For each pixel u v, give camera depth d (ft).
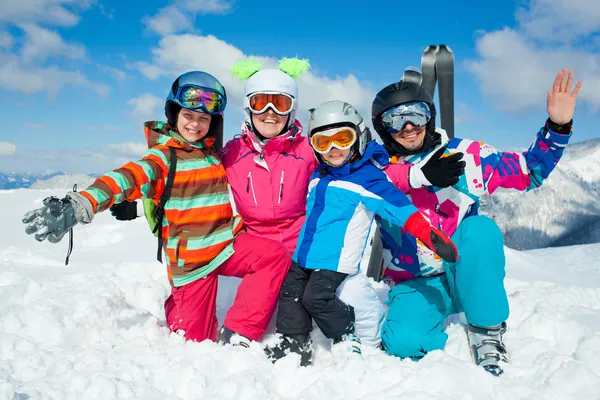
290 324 7.76
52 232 6.61
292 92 8.94
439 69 11.76
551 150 8.01
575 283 16.58
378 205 7.71
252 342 7.81
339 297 8.05
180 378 6.32
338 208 8.07
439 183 7.68
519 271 18.28
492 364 6.92
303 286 8.23
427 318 7.94
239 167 9.18
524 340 7.62
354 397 6.23
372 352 7.85
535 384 6.39
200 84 8.22
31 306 8.11
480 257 7.30
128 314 8.96
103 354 6.95
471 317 7.37
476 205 8.67
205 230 8.28
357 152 8.39
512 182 8.38
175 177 8.16
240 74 9.09
